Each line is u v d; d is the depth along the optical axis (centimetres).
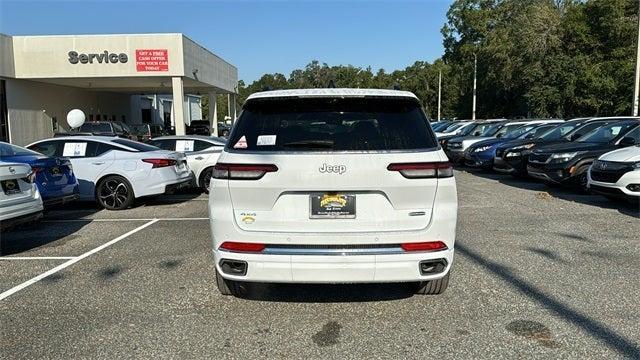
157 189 1011
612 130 1186
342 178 383
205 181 1242
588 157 1109
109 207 1009
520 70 4147
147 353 374
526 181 1420
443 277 432
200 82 3080
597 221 830
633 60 3528
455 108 7038
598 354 365
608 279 527
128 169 1002
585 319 425
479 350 373
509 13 5450
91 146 1030
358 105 419
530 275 542
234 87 4269
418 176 387
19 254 654
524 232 751
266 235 391
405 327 414
